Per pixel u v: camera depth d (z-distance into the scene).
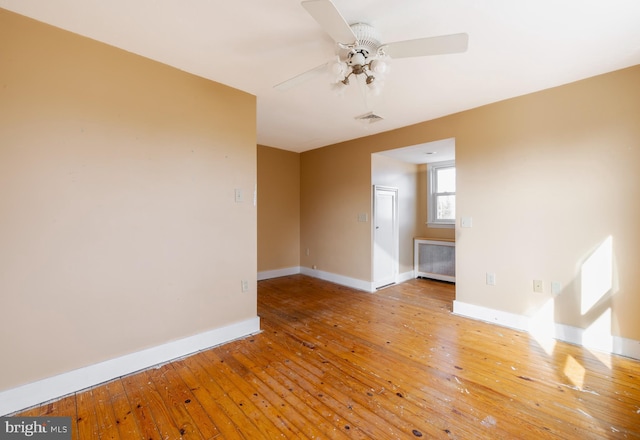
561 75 2.37
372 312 3.37
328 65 1.70
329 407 1.72
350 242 4.55
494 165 2.94
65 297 1.81
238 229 2.65
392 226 4.75
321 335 2.74
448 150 4.01
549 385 1.92
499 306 2.95
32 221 1.70
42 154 1.72
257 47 1.99
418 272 5.17
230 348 2.47
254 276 2.79
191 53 2.07
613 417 1.61
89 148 1.88
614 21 1.69
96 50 1.91
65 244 1.80
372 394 1.84
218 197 2.51
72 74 1.82
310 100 2.90
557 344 2.50
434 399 1.79
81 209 1.86
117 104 1.99
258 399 1.79
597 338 2.40
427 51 1.60
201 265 2.42
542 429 1.52
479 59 2.12
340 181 4.69
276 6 1.58
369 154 4.23
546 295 2.65
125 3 1.55
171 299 2.25
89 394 1.83
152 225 2.15
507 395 1.82
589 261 2.42
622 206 2.27
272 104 3.01
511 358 2.28
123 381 1.97
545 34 1.82
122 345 2.03
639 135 2.19
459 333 2.76
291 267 5.43
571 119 2.49
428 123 3.49
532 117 2.70
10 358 1.65
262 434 1.51
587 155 2.42
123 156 2.02
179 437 1.49
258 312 3.38
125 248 2.03
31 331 1.70
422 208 5.30
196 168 2.38
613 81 2.29
